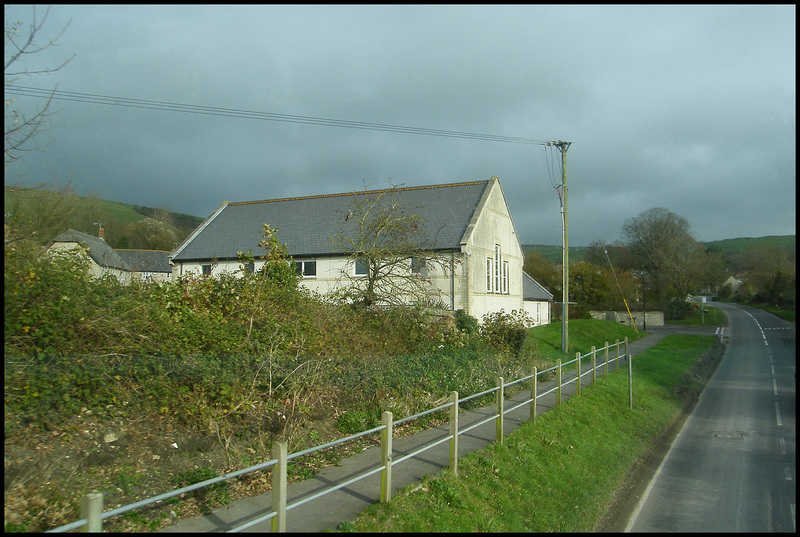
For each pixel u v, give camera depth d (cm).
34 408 602
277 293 1045
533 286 4569
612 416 1318
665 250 6178
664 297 6134
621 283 5850
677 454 1131
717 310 5878
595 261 6356
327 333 1046
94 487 566
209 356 790
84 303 714
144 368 713
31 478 540
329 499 639
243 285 1016
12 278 647
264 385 843
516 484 793
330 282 2630
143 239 4119
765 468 1021
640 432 1255
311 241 2783
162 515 558
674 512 802
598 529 731
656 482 947
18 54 670
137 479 598
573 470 913
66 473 566
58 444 594
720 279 6256
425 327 1398
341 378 1000
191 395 726
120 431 649
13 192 731
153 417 688
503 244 2952
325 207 3116
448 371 1302
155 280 977
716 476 977
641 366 2217
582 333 3459
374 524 567
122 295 835
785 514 788
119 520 532
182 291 957
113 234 3922
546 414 1183
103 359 687
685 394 1819
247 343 859
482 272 2612
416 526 588
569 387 1587
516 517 694
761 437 1265
